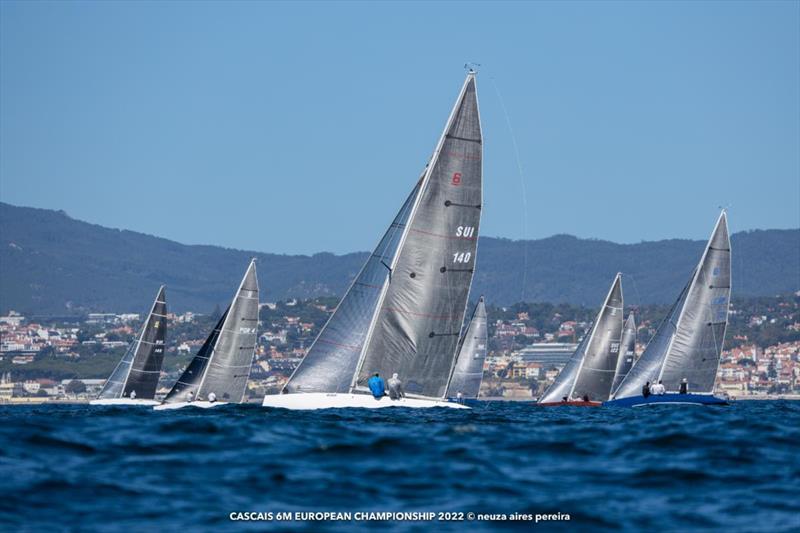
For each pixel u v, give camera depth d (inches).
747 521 2487.7
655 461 3368.6
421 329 5930.1
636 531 2385.6
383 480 2925.7
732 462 3361.2
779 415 6752.0
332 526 2368.4
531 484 2918.3
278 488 2790.4
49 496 2623.0
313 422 4665.4
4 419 4798.2
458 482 2915.8
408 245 5890.8
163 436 3823.8
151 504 2571.4
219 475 2965.1
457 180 5890.8
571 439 3973.9
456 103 5861.2
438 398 6048.2
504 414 6550.2
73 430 3959.2
